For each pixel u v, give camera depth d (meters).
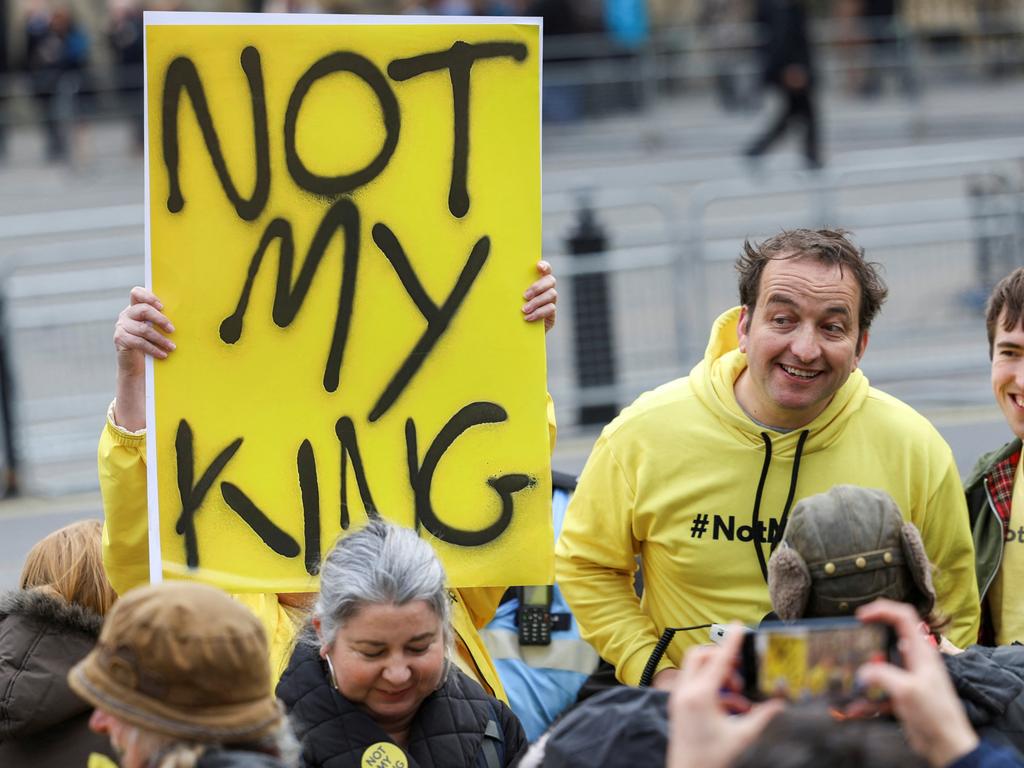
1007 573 15.62
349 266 14.60
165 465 14.31
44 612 13.71
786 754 8.48
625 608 15.40
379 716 12.54
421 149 14.65
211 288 14.45
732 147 75.38
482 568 14.54
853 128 77.12
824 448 14.65
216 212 14.47
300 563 14.40
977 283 40.47
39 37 76.75
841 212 42.78
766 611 14.63
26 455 38.06
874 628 9.59
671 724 9.79
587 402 39.22
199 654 9.58
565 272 39.09
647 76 76.94
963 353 40.34
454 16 14.65
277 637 14.41
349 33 14.57
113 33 79.06
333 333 14.55
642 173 66.81
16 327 38.44
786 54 65.12
